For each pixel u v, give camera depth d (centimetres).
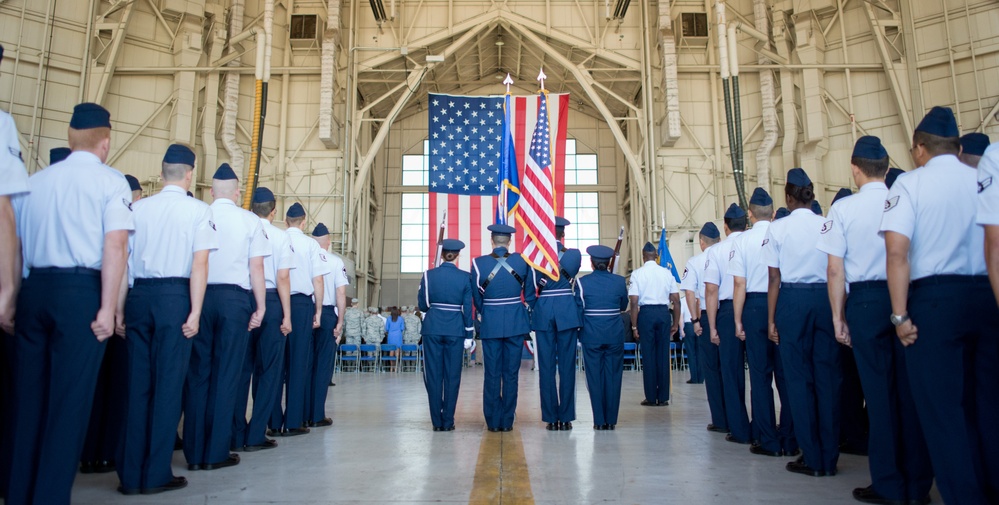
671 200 1570
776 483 301
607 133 2128
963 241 238
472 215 1681
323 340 520
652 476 315
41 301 247
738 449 396
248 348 412
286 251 425
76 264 253
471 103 1491
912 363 244
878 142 301
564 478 309
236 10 1541
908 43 1388
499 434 457
